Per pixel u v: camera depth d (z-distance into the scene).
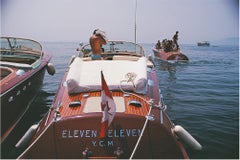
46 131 3.83
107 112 3.64
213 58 19.50
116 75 5.07
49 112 4.45
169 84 10.41
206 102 7.93
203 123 6.25
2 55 7.99
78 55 6.98
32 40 8.52
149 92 5.05
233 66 15.22
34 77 7.05
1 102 5.11
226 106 7.54
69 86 4.67
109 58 6.73
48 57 8.90
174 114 6.85
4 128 5.35
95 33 6.14
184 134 4.09
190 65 15.39
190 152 4.75
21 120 6.52
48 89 9.26
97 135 3.77
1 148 5.15
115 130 3.80
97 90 4.75
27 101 6.90
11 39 8.41
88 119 3.85
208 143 5.23
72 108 4.26
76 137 3.77
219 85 10.26
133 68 5.31
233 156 4.71
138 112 4.11
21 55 8.38
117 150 3.68
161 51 17.95
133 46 7.35
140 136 3.62
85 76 5.03
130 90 4.75
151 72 6.25
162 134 3.85
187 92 9.14
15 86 5.65
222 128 5.95
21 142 4.28
